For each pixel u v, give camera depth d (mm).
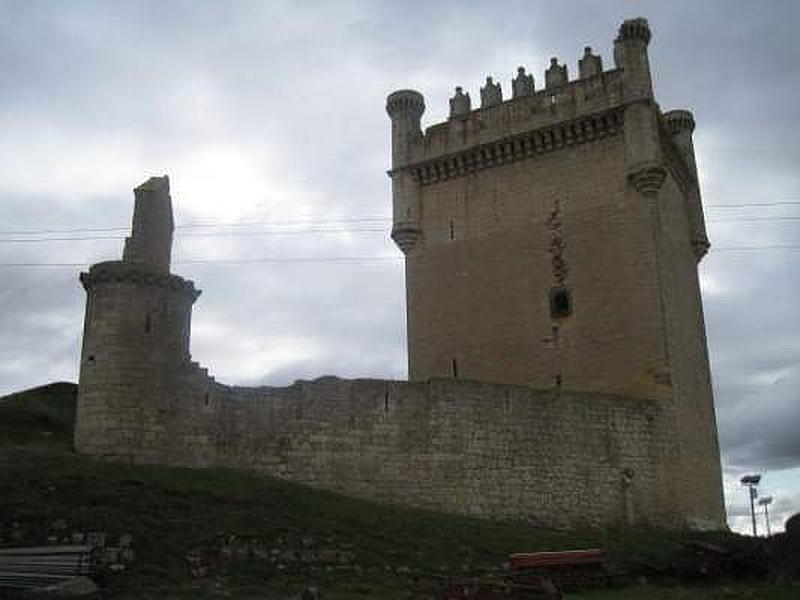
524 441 35406
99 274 31297
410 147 51188
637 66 45156
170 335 31469
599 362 42750
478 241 48000
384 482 33031
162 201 34562
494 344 46031
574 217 45438
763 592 27141
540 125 46969
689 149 51438
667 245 44656
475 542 29719
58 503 25172
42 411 45938
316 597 21891
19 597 20531
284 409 32438
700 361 46188
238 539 25359
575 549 30562
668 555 32000
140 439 30016
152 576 22625
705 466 42906
